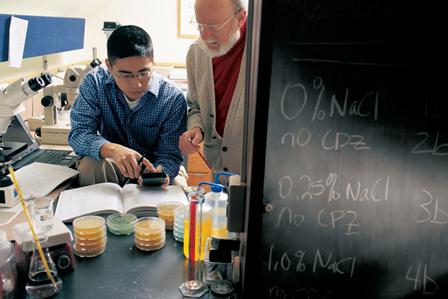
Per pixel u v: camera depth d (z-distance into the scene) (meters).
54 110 2.18
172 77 3.46
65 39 2.71
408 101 0.83
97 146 1.61
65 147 2.08
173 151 1.80
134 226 1.20
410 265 0.92
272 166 0.84
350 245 0.90
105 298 0.92
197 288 0.96
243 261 0.92
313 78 0.80
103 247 1.11
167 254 1.12
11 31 1.83
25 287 0.94
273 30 0.77
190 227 1.03
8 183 1.31
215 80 1.71
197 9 1.48
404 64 0.81
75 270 1.02
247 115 0.93
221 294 0.95
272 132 0.82
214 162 1.82
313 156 0.84
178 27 3.96
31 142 1.94
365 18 0.79
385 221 0.89
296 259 0.89
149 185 1.51
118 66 1.52
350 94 0.82
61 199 1.37
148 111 1.76
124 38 1.50
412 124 0.85
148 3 3.89
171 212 1.26
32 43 2.14
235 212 0.93
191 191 1.13
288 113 0.81
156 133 1.82
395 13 0.79
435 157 0.87
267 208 0.85
